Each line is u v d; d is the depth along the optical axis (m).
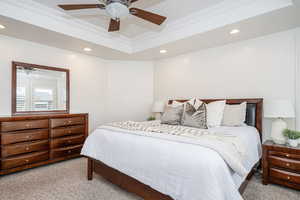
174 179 1.37
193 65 3.68
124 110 4.46
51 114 3.15
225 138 1.65
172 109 2.88
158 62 4.39
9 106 2.86
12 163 2.51
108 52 3.76
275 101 2.26
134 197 1.95
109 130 2.24
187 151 1.38
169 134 1.79
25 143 2.65
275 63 2.63
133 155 1.74
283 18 2.19
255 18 2.19
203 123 2.38
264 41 2.74
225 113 2.70
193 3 2.33
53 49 3.40
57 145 3.01
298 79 2.43
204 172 1.21
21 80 2.98
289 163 2.04
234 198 1.16
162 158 1.48
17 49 2.94
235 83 3.05
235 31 2.59
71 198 1.93
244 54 2.95
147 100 4.51
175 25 2.92
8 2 2.18
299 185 1.99
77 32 2.94
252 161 1.94
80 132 3.36
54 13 2.56
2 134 2.43
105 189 2.13
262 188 2.13
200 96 3.54
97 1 2.31
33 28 2.54
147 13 1.90
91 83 4.06
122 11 1.77
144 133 1.89
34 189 2.13
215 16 2.49
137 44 3.71
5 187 2.18
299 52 2.43
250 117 2.70
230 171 1.32
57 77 3.46
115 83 4.44
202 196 1.18
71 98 3.69
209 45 3.23
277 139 2.24
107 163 2.05
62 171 2.70
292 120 2.47
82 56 3.89
